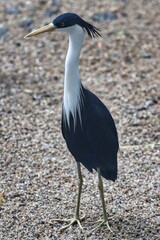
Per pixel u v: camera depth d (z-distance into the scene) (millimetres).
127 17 17766
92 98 9609
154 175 11344
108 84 14797
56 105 13984
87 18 17703
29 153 12109
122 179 11219
